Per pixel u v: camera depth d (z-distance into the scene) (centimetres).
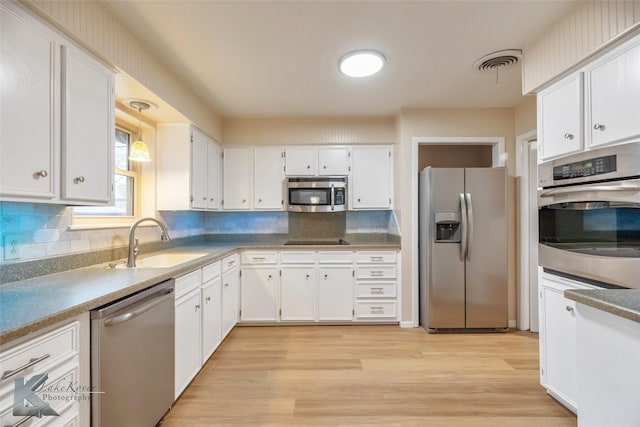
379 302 323
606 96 148
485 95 284
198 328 216
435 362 240
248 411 180
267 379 215
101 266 195
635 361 97
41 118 124
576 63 161
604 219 148
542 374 195
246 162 346
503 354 254
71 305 108
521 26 178
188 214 333
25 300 114
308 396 195
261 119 346
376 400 190
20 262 145
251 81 249
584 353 117
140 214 260
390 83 256
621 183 139
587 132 158
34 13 121
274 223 380
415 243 318
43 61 125
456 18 171
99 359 118
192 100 264
